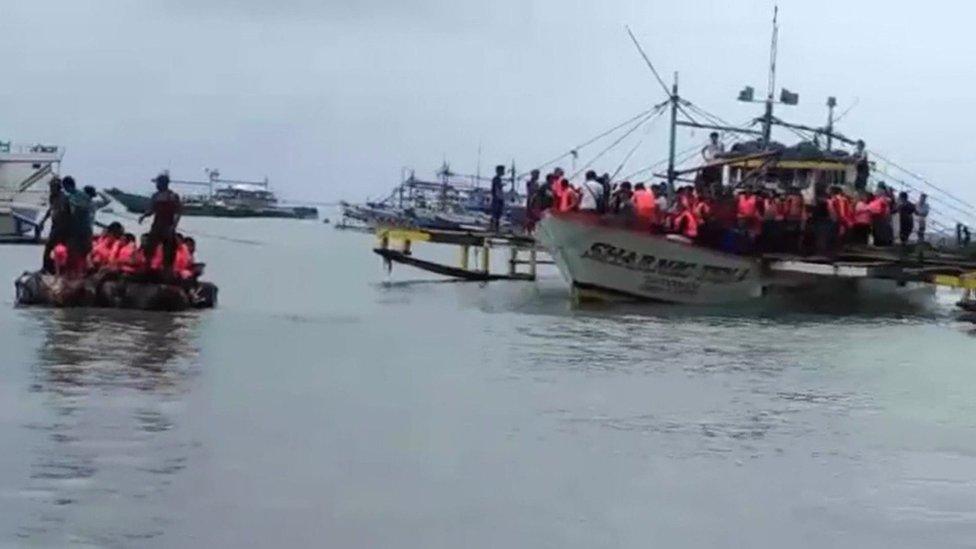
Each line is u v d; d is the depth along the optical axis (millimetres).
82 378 14852
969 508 9719
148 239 24234
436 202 85875
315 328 22438
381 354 18656
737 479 10578
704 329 24172
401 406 13750
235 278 39094
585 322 25141
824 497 10000
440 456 11133
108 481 9820
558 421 13070
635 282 29297
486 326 23953
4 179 57594
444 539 8586
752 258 29750
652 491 10070
